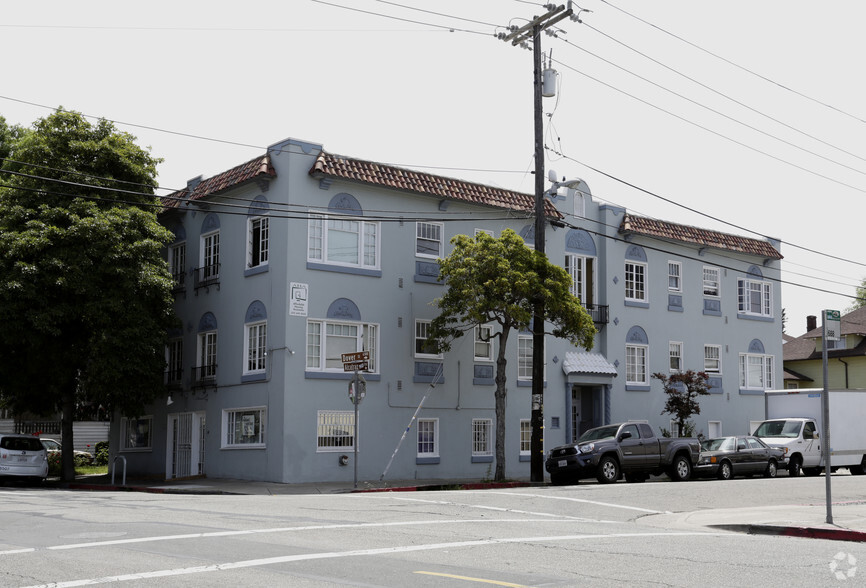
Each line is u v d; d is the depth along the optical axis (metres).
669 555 10.89
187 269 31.02
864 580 9.27
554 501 18.77
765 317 39.41
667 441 26.83
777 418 33.31
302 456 25.88
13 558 10.24
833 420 32.06
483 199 30.19
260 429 26.92
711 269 37.91
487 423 30.19
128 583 8.68
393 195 28.56
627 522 15.72
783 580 9.23
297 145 26.84
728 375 37.62
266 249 27.48
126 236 26.61
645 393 34.69
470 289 25.61
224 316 28.80
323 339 26.73
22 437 27.14
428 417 28.62
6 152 31.56
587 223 33.88
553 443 31.67
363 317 27.56
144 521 14.08
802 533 14.04
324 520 14.45
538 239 26.44
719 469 28.44
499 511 16.84
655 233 35.25
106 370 26.09
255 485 25.17
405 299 28.55
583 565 10.06
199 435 29.84
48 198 26.19
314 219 26.89
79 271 25.38
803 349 52.09
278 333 26.27
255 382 26.97
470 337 30.02
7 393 27.67
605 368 33.22
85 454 42.59
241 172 28.09
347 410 26.97
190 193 30.67
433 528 13.58
